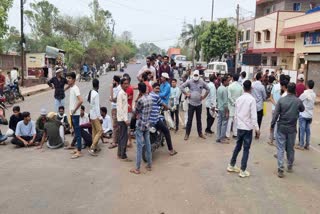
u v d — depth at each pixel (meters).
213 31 42.62
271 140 9.65
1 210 5.23
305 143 9.81
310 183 6.64
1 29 24.72
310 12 24.12
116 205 5.46
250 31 38.00
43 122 9.53
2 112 12.95
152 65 11.08
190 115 9.95
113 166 7.48
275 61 32.69
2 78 16.33
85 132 8.85
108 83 29.78
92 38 56.50
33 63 28.72
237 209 5.39
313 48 23.03
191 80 9.90
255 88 9.97
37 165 7.49
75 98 8.01
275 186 6.43
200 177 6.83
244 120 6.79
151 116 7.78
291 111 6.94
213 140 10.03
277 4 35.06
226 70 30.75
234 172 7.19
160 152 8.70
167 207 5.42
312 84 8.96
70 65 44.09
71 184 6.34
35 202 5.53
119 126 7.94
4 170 7.12
